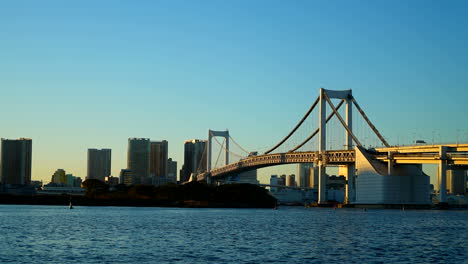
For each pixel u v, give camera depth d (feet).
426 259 249.75
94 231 380.17
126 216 606.14
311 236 350.64
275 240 324.60
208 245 297.33
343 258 250.37
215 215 655.35
